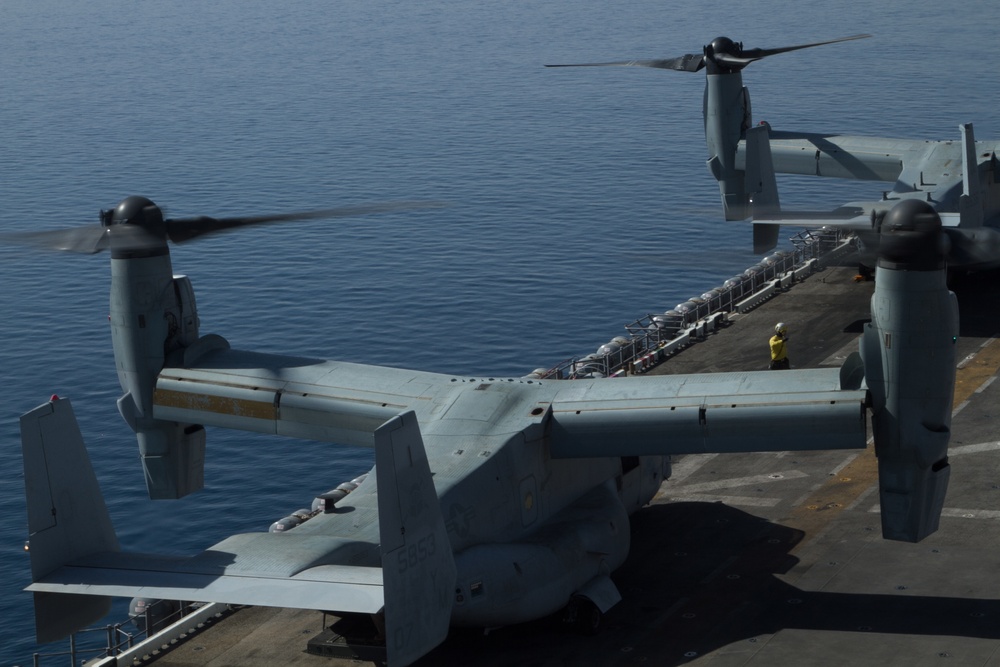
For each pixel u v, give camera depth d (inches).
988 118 4810.5
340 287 3211.1
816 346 1700.3
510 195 4183.1
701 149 4825.3
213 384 1151.0
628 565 1150.3
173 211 4025.6
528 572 981.2
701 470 1357.0
